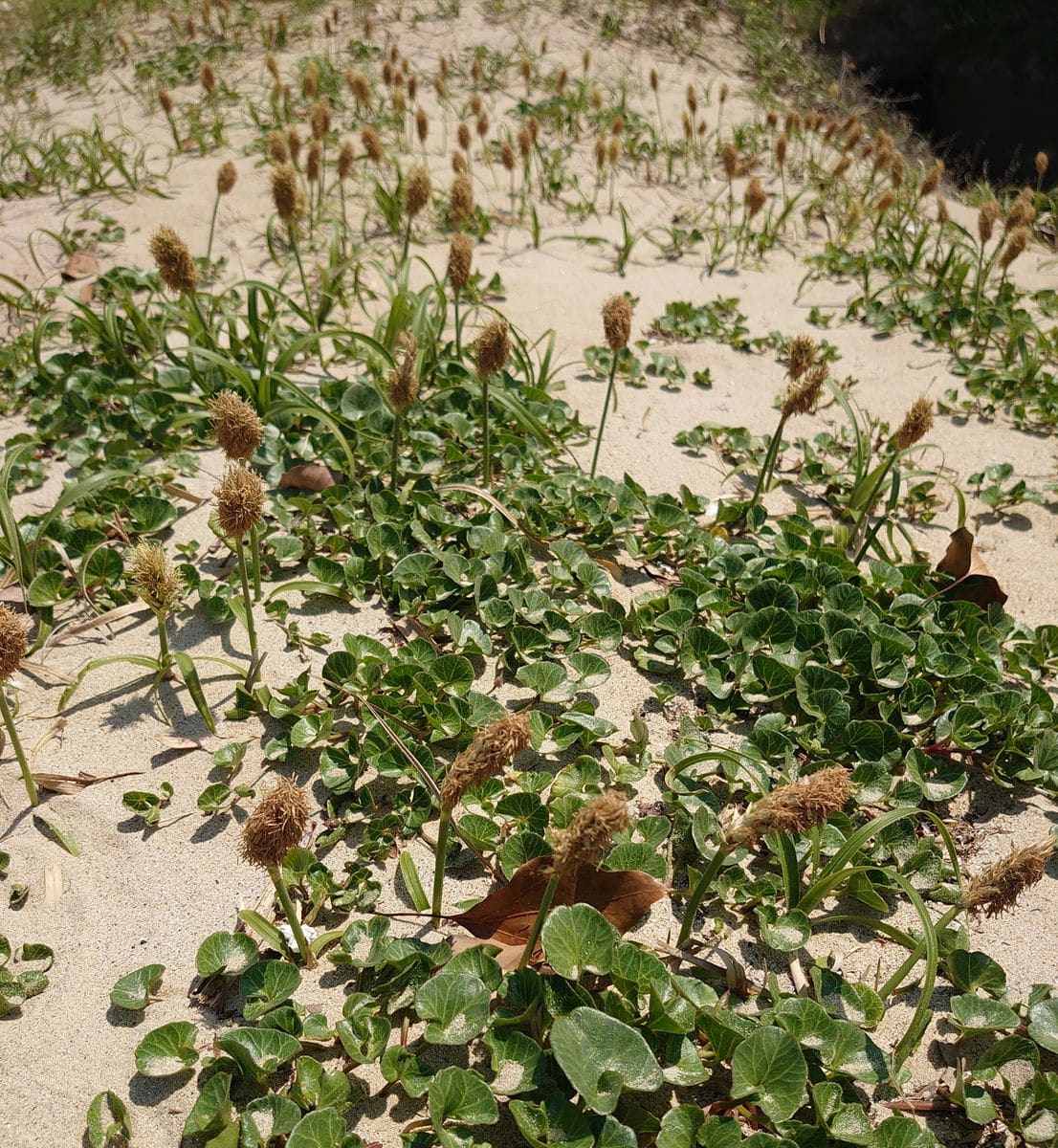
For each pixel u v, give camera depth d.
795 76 2.76
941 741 0.79
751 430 1.20
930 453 1.19
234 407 0.72
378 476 1.01
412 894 0.63
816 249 1.78
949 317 1.49
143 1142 0.54
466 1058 0.57
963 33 2.98
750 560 0.93
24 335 1.24
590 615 0.84
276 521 0.95
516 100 2.32
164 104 1.85
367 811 0.70
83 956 0.62
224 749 0.72
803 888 0.68
